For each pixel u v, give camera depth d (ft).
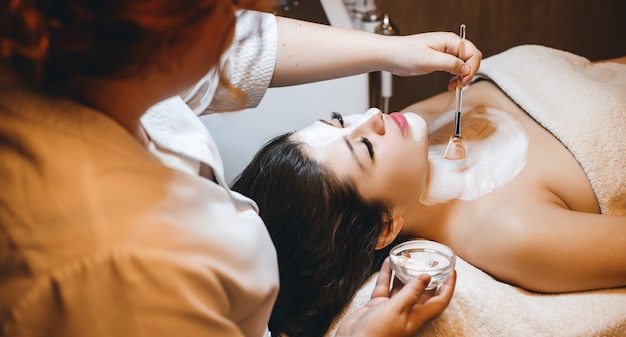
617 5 6.03
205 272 1.65
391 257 2.87
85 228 1.54
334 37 3.30
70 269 1.51
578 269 3.07
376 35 3.37
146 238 1.58
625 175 3.50
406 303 2.51
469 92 4.23
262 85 3.19
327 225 3.25
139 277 1.55
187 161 2.17
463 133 3.88
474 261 3.41
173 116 2.25
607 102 3.67
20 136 1.59
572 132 3.59
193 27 1.51
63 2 1.37
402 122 3.43
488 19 5.92
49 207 1.54
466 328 2.97
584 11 6.01
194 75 1.69
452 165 3.66
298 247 3.26
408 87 6.12
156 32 1.44
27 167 1.57
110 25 1.40
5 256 1.55
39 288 1.52
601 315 2.97
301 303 3.33
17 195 1.55
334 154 3.32
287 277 3.30
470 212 3.49
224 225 1.88
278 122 4.49
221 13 1.58
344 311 3.30
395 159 3.32
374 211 3.33
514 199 3.42
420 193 3.45
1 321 1.56
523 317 2.96
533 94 3.85
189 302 1.61
